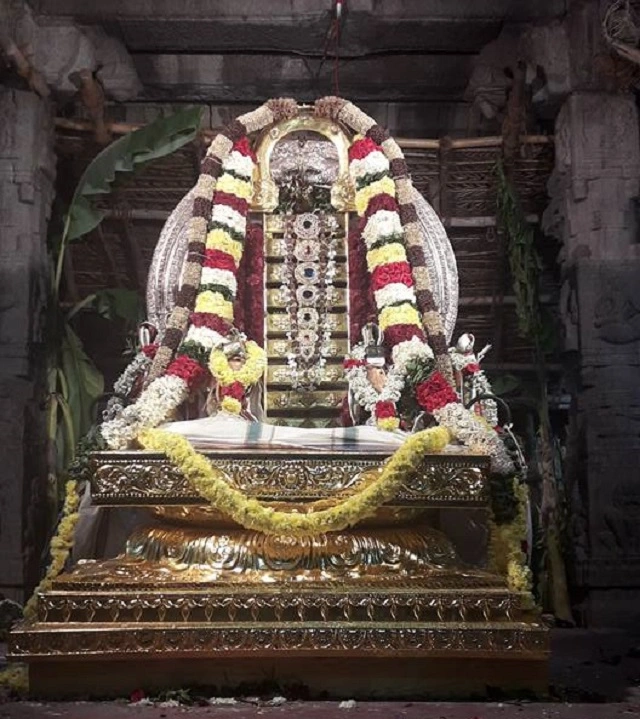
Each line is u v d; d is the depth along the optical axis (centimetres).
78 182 888
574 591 816
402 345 576
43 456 793
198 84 872
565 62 812
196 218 613
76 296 936
